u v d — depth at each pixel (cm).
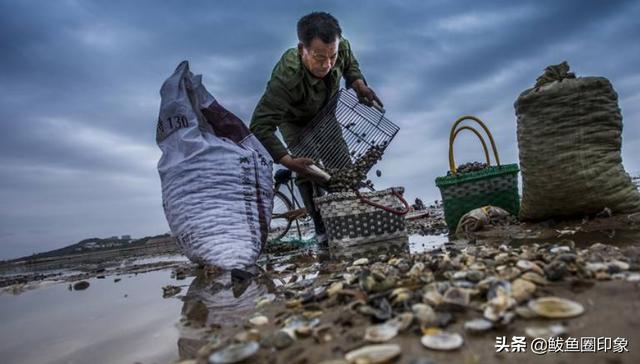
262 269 436
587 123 427
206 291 358
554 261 218
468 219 505
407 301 200
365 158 525
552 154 437
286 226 714
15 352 242
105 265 839
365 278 239
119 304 357
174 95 442
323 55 475
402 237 512
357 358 152
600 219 425
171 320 272
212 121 463
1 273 931
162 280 477
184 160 431
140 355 211
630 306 169
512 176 550
